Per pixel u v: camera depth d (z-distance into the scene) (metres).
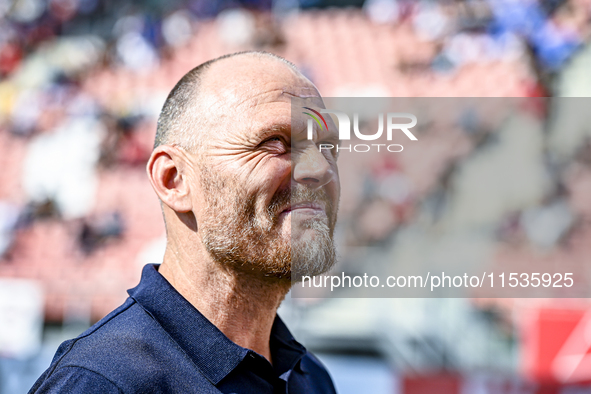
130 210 15.55
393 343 7.45
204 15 22.02
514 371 7.34
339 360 7.66
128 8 22.17
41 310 11.45
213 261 2.32
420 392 7.70
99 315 11.73
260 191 2.22
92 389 1.87
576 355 7.15
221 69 2.41
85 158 17.02
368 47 20.06
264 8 22.17
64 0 22.42
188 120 2.37
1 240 14.98
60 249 14.68
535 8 18.38
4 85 20.12
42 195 16.41
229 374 2.17
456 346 7.45
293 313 7.15
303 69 19.58
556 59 17.14
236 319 2.40
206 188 2.29
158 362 2.05
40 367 11.05
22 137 18.14
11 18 22.27
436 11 20.28
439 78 18.19
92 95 19.45
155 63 20.67
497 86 17.25
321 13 22.09
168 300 2.27
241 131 2.24
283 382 2.31
